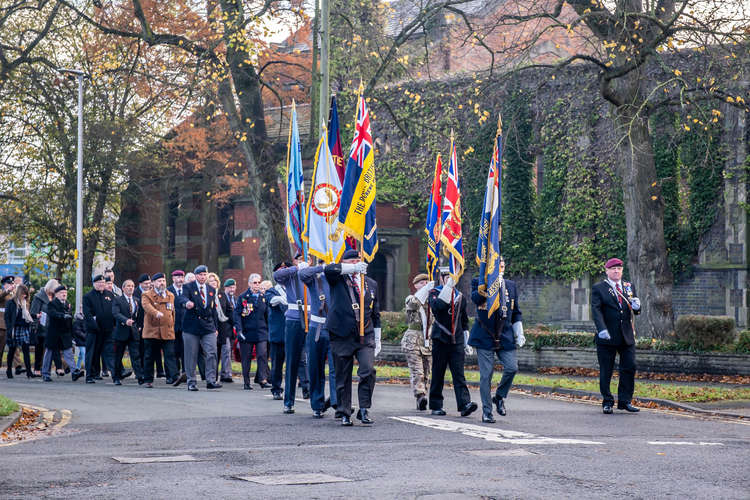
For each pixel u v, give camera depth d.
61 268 47.84
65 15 41.25
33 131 46.38
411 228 45.19
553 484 8.40
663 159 38.34
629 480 8.71
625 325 16.91
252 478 8.61
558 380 24.23
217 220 53.44
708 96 28.27
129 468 9.34
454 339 15.34
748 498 7.84
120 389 21.70
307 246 17.27
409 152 45.50
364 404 13.98
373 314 14.11
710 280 38.00
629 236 30.30
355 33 39.72
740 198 37.22
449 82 43.56
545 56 44.16
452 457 10.19
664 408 18.59
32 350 41.06
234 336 25.38
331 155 17.19
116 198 50.94
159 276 22.98
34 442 11.89
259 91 35.50
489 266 14.88
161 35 34.50
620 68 27.56
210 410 16.39
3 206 47.09
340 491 7.86
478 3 47.59
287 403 15.86
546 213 41.66
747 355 26.91
